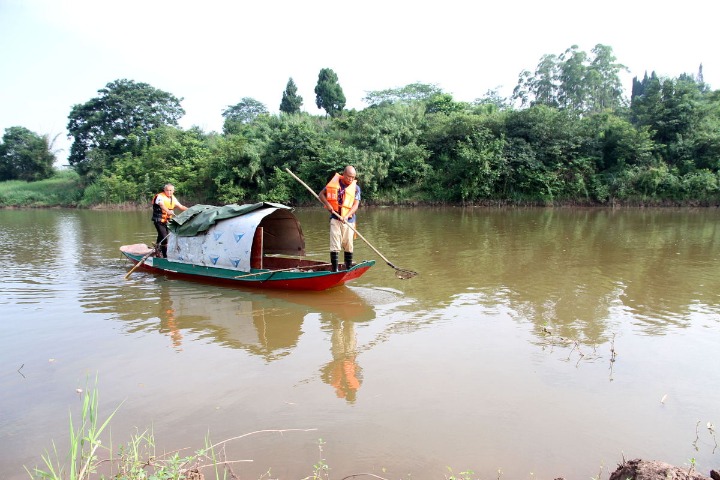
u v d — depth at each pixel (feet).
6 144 136.77
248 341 16.26
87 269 28.45
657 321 18.13
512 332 16.92
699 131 79.25
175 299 21.66
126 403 12.09
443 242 38.65
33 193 108.99
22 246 37.96
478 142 81.76
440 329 17.26
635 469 8.41
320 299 21.52
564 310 19.54
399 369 13.91
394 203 84.79
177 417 11.39
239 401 12.12
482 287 23.43
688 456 9.86
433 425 10.98
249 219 24.03
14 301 21.27
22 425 11.15
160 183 96.07
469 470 9.39
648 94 84.48
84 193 106.01
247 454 9.93
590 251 33.88
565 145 80.74
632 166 78.79
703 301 20.84
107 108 124.36
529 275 26.04
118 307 20.38
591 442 10.36
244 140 90.07
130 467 9.35
